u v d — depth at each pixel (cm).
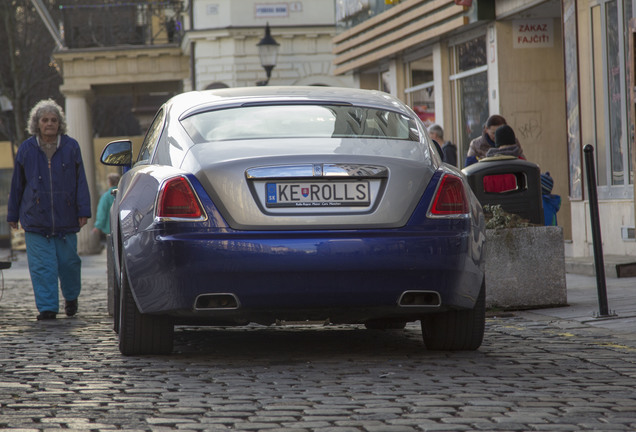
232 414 696
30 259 1447
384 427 648
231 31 4494
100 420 680
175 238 890
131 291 961
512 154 1705
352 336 1170
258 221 884
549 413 690
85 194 1480
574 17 2200
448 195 916
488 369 887
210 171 899
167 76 4934
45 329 1284
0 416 694
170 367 920
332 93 1047
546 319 1287
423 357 969
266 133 954
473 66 2811
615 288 1622
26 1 6241
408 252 891
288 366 919
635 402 726
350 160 899
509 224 1421
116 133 8144
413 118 1013
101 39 5019
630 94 1862
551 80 2562
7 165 5734
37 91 6862
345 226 890
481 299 987
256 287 883
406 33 3089
